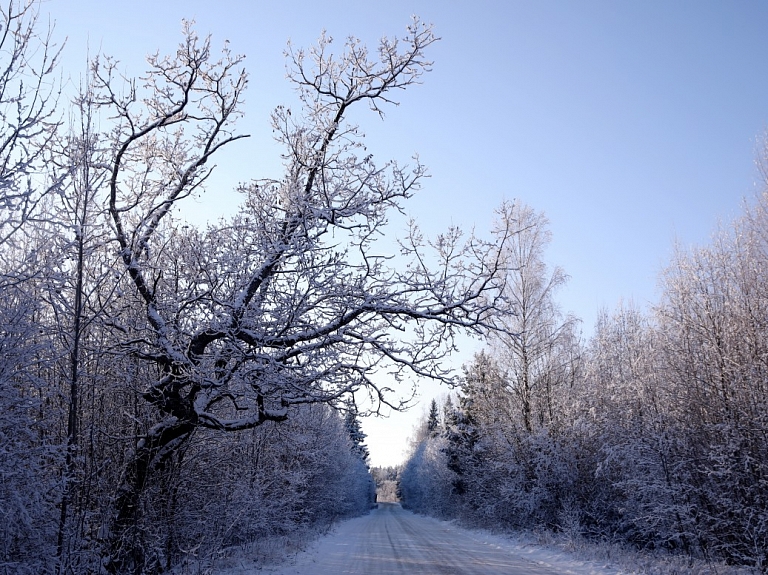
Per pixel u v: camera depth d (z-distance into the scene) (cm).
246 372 955
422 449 7950
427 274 1109
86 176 818
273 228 1027
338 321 1022
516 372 2580
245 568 1270
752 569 1251
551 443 2309
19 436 711
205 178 1093
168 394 953
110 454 942
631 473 1798
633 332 2312
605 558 1534
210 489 1208
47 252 781
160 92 1091
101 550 851
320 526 3119
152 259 1023
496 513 2875
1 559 686
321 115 1154
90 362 914
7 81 670
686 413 1523
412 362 1059
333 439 3055
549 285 2611
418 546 2145
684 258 1555
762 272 1400
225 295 984
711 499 1420
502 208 1194
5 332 672
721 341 1432
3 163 672
